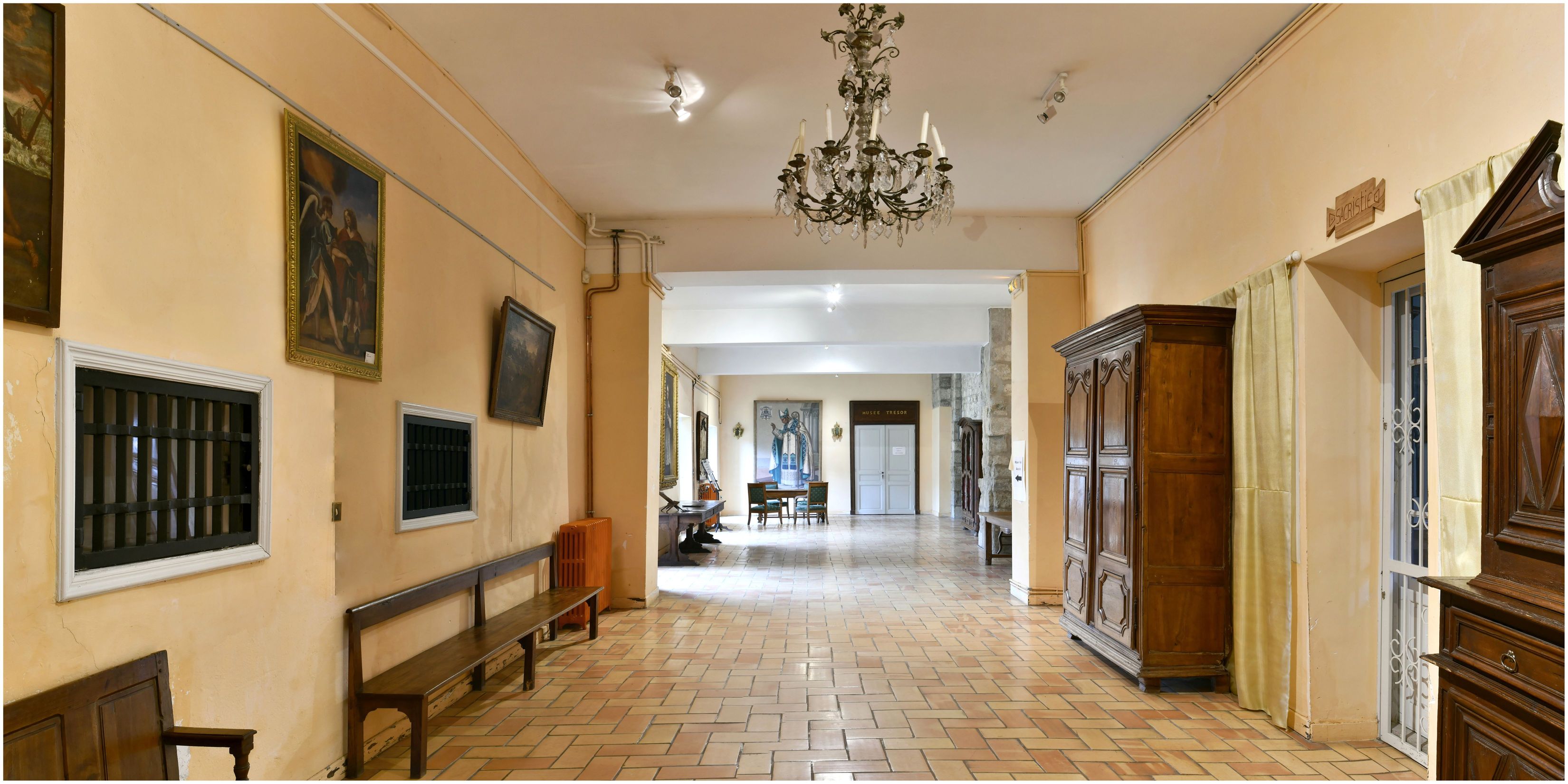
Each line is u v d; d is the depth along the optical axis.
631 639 5.79
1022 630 6.06
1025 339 7.07
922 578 8.67
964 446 14.80
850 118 3.24
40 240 1.89
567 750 3.60
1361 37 3.36
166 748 2.24
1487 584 2.12
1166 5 3.65
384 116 3.61
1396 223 3.15
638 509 7.05
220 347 2.53
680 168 5.84
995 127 5.11
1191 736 3.76
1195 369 4.48
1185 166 5.04
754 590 7.95
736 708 4.19
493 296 4.92
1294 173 3.85
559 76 4.37
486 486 4.76
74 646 2.01
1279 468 3.96
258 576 2.72
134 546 2.21
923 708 4.18
